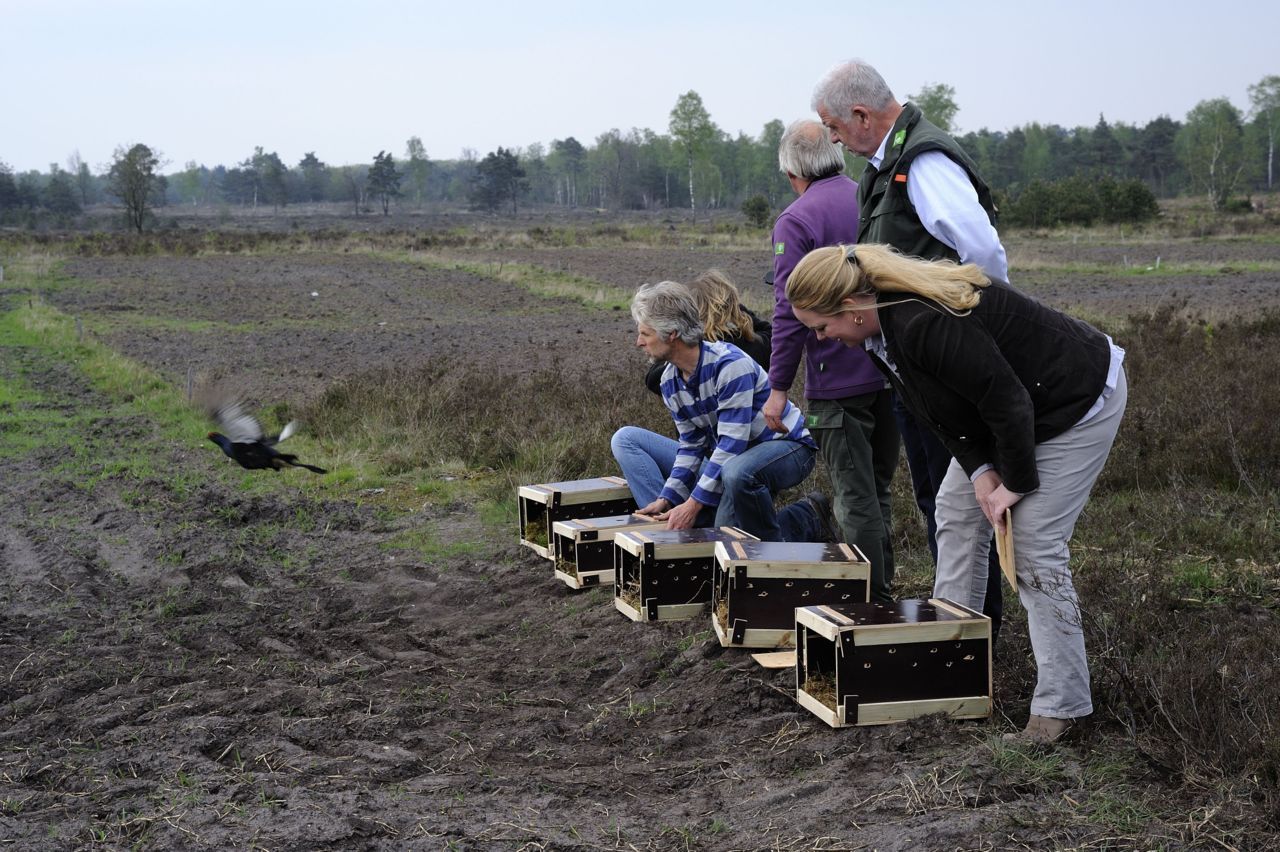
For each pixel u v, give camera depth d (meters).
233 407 4.30
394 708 4.53
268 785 3.74
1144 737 3.45
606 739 4.20
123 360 17.92
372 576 6.79
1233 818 2.96
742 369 5.39
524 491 6.77
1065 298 25.20
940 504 4.05
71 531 8.11
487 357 18.20
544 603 6.00
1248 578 5.10
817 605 4.23
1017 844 2.92
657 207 142.00
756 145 141.00
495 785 3.78
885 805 3.24
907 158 3.96
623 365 15.89
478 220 110.69
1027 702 3.93
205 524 8.12
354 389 12.02
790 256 4.66
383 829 3.42
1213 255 40.28
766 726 4.05
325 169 177.75
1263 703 3.44
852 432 4.71
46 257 46.44
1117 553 5.44
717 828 3.29
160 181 123.81
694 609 5.28
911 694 3.81
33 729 4.47
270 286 35.31
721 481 5.45
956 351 3.23
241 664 5.26
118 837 3.46
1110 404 3.42
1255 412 7.53
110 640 5.65
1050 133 142.62
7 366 18.09
